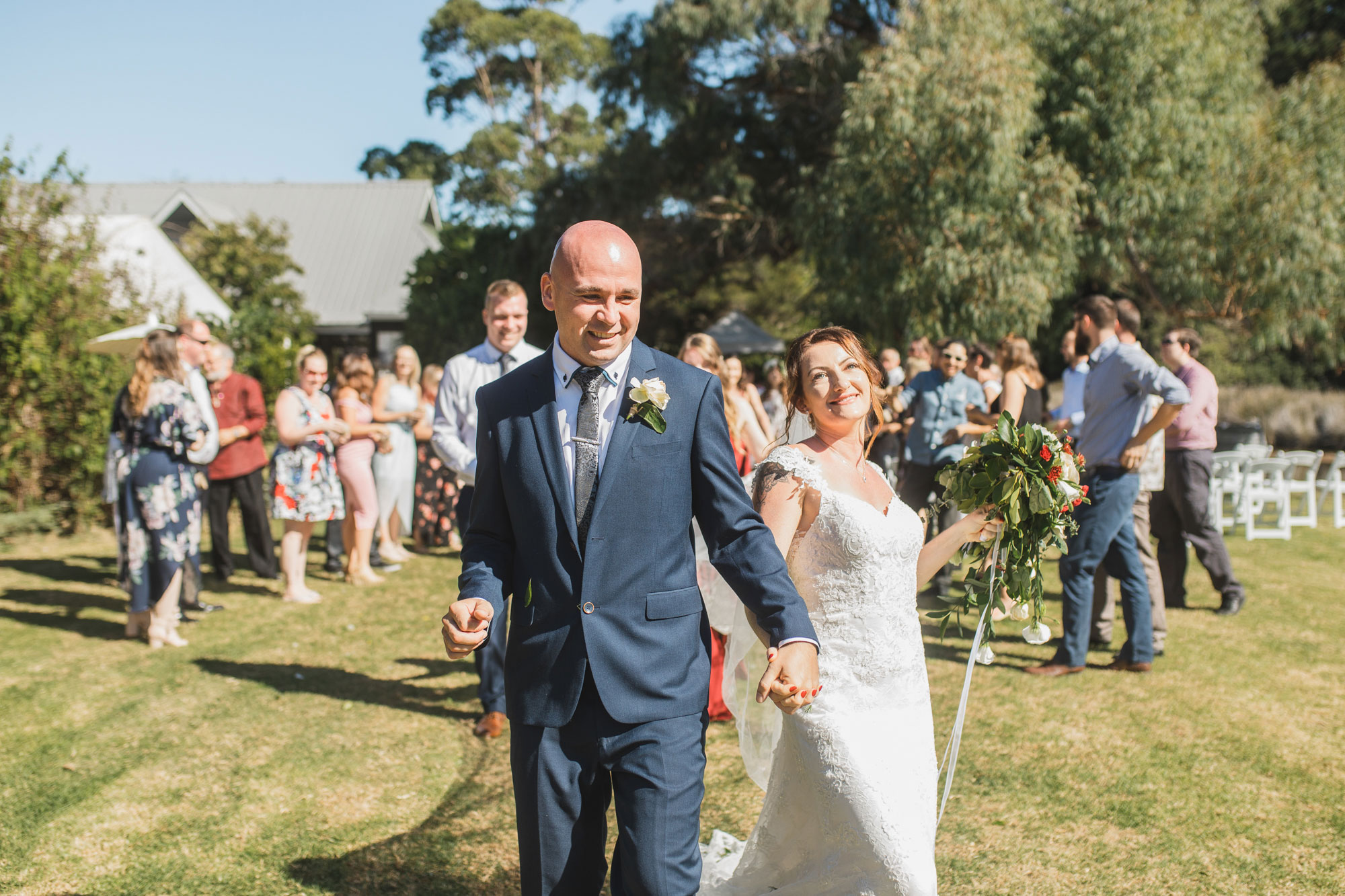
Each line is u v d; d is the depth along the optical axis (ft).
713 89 73.26
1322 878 9.68
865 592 7.90
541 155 152.46
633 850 6.48
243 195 123.95
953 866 9.93
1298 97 49.65
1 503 29.63
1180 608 21.42
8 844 10.59
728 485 6.95
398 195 123.75
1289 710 14.62
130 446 18.16
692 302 91.25
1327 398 57.77
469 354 14.06
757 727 9.43
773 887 8.28
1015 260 42.52
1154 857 10.11
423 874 9.99
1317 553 28.58
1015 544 9.00
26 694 15.58
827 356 8.21
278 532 34.04
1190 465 20.54
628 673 6.61
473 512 7.16
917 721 8.10
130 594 18.33
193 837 10.79
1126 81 45.88
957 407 21.68
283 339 54.39
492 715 13.88
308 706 15.23
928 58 44.19
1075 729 13.79
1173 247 47.29
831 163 48.80
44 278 30.71
